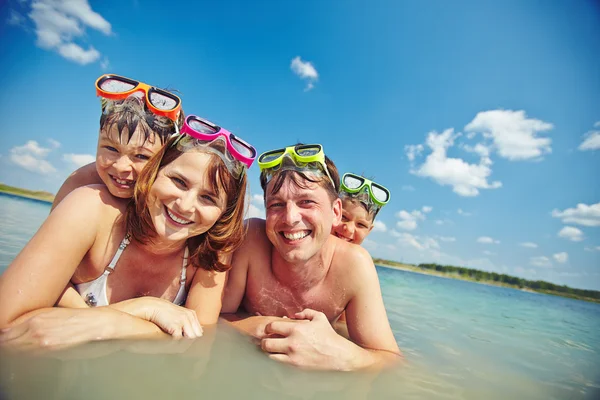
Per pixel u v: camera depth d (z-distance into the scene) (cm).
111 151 64
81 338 46
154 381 40
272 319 69
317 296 74
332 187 71
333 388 47
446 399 51
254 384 44
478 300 247
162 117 68
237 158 62
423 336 98
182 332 56
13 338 43
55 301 55
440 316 142
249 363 51
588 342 130
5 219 168
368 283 71
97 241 59
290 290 74
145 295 67
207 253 65
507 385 63
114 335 49
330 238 76
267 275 75
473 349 90
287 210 65
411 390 52
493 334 118
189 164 57
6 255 96
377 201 112
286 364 53
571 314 251
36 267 49
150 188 58
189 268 68
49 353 42
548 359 91
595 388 70
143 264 65
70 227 54
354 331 71
